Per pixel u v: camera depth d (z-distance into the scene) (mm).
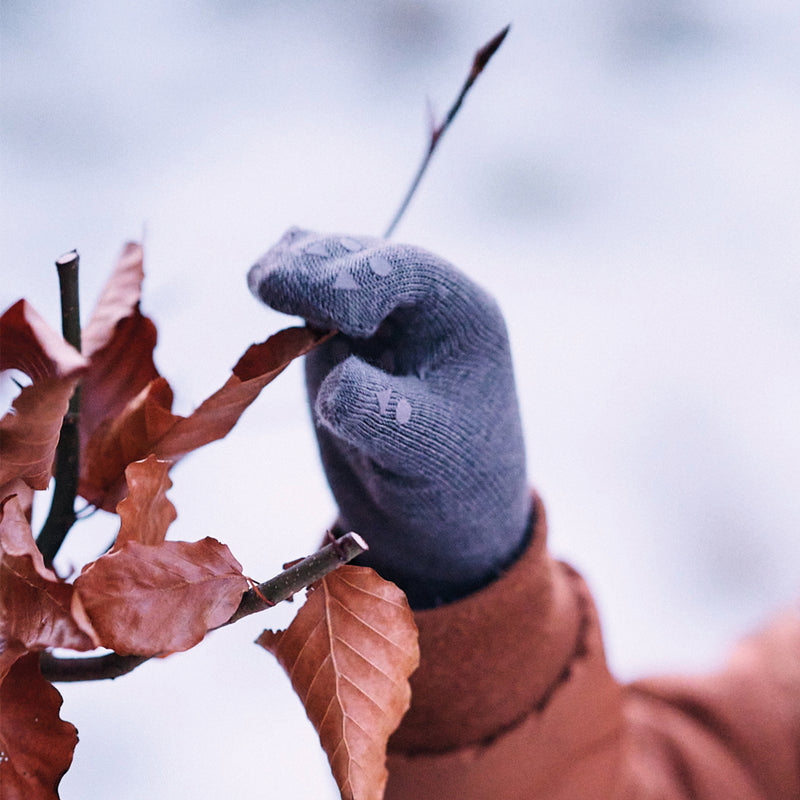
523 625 977
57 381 797
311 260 906
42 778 831
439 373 941
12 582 810
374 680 842
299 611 846
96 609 812
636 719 1199
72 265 867
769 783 1192
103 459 884
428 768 982
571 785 1008
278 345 900
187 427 876
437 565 965
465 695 973
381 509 957
